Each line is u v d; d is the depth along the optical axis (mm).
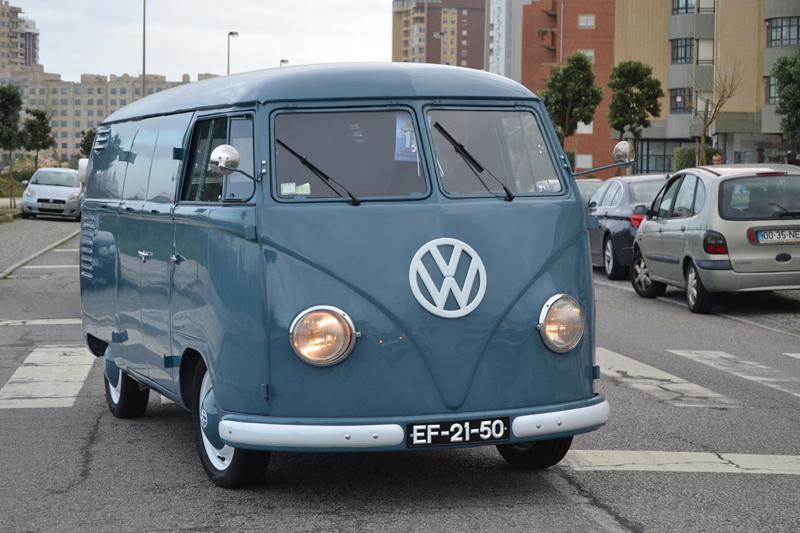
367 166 6203
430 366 5941
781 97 45062
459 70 6668
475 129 6418
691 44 76875
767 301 17484
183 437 8148
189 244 6715
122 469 7156
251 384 5992
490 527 5734
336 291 5902
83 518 6027
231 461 6465
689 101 71625
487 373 6031
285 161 6160
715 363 11500
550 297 6184
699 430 8266
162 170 7461
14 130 49125
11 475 7027
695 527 5770
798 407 9234
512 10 157375
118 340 8352
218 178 6512
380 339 5898
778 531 5719
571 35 99250
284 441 5848
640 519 5906
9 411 9141
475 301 6012
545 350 6164
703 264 15688
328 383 5887
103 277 8742
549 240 6250
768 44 62469
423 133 6305
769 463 7246
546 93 78188
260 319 5961
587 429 6234
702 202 16031
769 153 63844
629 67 69500
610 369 11008
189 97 7289
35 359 11789
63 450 7734
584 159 98500
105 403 9508
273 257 5965
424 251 5996
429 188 6168
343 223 5988
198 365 6750
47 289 19219
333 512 6051
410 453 7504
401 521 5855
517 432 6023
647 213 17797
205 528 5777
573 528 5723
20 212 45656
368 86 6359
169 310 7098
